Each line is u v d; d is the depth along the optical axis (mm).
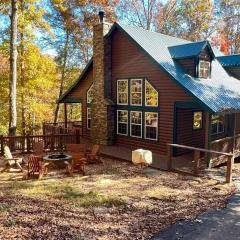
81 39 33844
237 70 22469
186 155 17703
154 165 15492
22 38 25188
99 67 20562
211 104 15031
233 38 45156
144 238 7688
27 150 18391
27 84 26766
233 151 17328
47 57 29031
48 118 33781
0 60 29094
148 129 18516
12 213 8641
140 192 11484
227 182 12914
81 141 22516
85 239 7328
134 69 18969
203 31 42938
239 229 8375
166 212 9523
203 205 10211
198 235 7973
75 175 13930
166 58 17906
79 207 9664
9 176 13805
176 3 41781
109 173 14312
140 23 40094
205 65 18406
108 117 20344
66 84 35188
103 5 33688
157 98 17766
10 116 19188
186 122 17922
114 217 8969
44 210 9141
